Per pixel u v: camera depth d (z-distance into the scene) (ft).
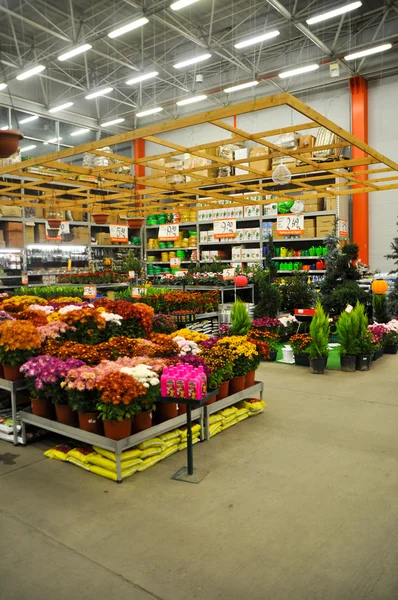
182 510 9.98
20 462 12.60
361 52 35.06
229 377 15.11
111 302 19.17
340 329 22.85
